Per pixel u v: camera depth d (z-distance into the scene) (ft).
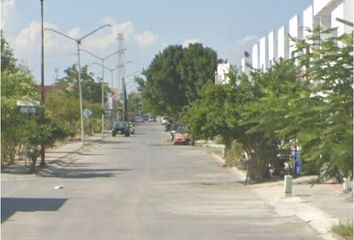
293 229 58.49
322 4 99.40
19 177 116.78
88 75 397.39
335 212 67.05
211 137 104.94
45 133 127.54
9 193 90.63
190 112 107.55
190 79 365.40
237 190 94.02
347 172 40.47
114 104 460.55
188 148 217.15
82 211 71.31
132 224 61.72
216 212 70.49
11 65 190.08
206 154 184.65
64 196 86.58
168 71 370.12
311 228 58.90
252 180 106.63
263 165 106.22
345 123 39.37
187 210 72.18
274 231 57.36
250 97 103.35
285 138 44.06
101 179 113.29
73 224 61.87
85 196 86.48
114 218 65.87
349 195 78.07
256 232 56.85
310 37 44.16
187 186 100.22
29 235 55.62
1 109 126.82
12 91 135.74
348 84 41.47
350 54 41.63
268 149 105.19
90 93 395.14
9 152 136.46
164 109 375.86
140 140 278.67
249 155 107.04
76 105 281.95
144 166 143.23
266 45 162.61
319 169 42.14
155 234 55.93
